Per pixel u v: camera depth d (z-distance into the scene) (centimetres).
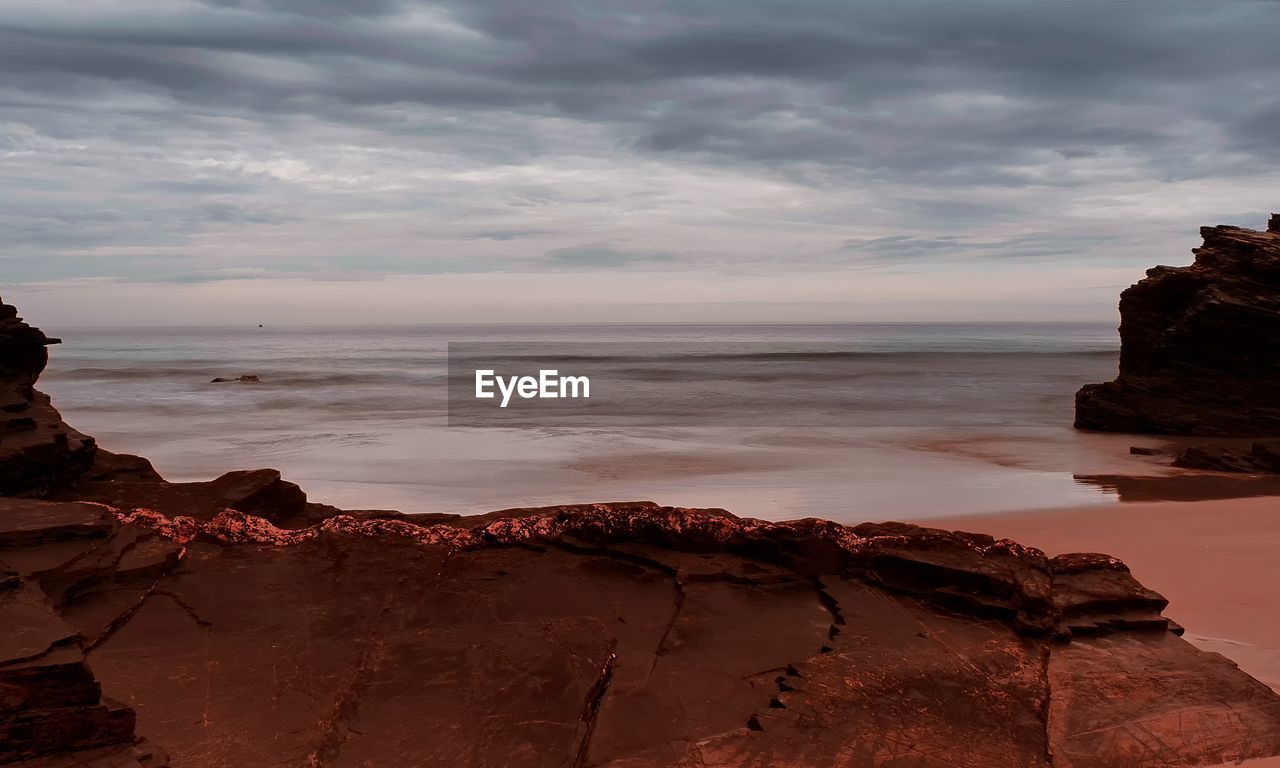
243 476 1223
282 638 695
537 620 735
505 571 830
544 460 2294
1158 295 3048
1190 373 2897
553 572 829
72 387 4806
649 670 663
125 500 1133
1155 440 2739
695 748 564
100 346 11575
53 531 777
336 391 4591
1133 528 1446
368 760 549
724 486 1912
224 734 570
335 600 762
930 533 852
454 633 708
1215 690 655
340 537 884
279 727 580
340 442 2661
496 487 1900
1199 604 1016
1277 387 2745
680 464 2230
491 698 616
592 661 667
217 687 623
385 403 3988
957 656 691
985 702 630
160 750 542
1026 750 579
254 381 5156
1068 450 2528
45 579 718
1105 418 2989
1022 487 1905
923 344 11919
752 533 851
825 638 723
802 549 832
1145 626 745
